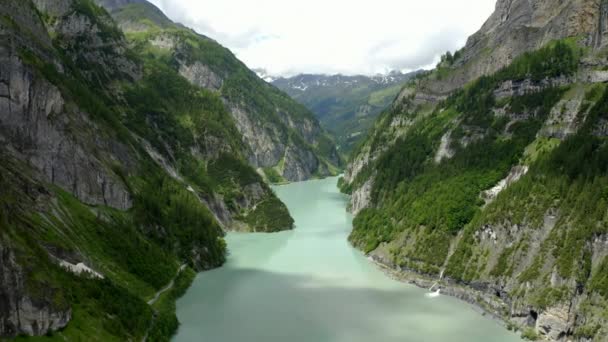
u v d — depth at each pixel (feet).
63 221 321.93
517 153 438.40
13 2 452.35
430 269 410.93
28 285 228.22
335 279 425.28
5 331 215.51
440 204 447.42
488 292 365.20
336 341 307.37
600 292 294.25
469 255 392.06
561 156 380.99
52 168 359.87
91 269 303.27
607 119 371.76
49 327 231.50
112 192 402.11
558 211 350.43
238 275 436.76
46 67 425.28
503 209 385.50
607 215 315.58
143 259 371.97
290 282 417.08
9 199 279.69
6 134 338.54
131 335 274.57
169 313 329.11
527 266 349.41
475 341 311.68
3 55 344.28
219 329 320.91
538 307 317.83
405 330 325.62
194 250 452.35
